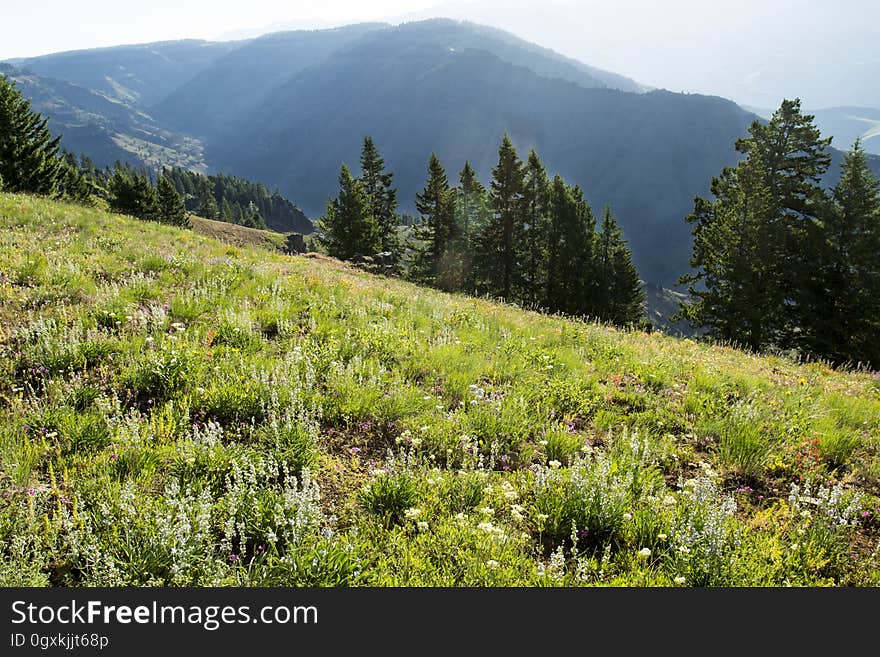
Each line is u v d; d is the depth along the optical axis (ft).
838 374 42.96
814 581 12.64
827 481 17.42
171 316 26.99
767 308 111.55
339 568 11.51
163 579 11.07
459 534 13.07
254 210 647.15
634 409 23.85
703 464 18.31
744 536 13.71
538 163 194.39
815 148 123.03
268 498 13.32
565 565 13.02
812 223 111.75
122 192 258.98
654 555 13.55
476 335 32.60
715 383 27.89
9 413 16.37
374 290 44.06
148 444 15.60
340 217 205.46
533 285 190.29
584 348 33.53
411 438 17.88
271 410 17.95
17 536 11.39
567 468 16.58
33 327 21.65
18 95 171.73
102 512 12.11
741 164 120.37
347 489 15.43
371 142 226.79
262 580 11.23
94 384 18.93
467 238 211.82
